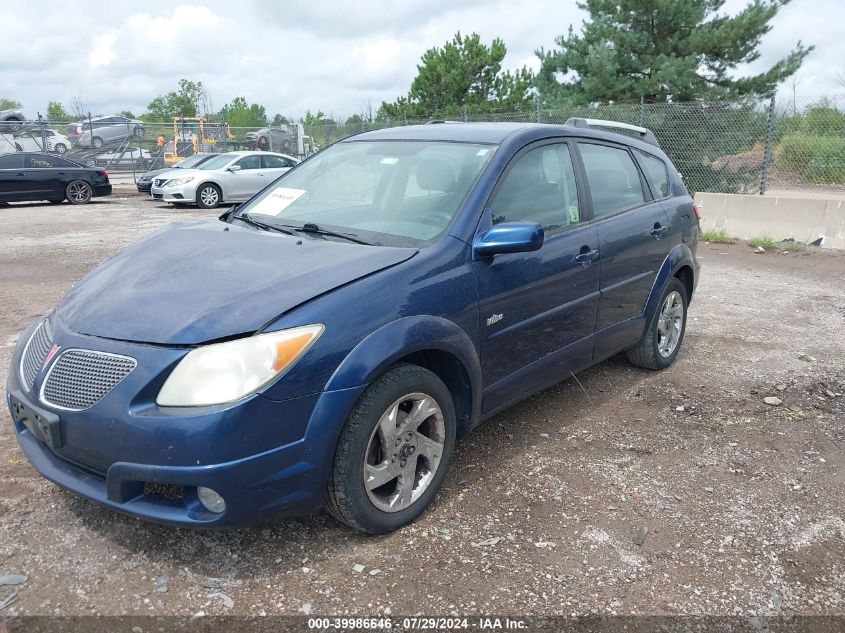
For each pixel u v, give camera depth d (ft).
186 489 8.52
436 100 92.32
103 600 8.44
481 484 11.45
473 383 10.87
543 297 12.20
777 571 9.37
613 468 12.09
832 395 15.56
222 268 9.98
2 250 33.55
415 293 9.90
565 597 8.75
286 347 8.55
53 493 10.71
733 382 16.37
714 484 11.63
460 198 11.39
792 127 48.06
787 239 37.32
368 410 9.20
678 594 8.87
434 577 9.05
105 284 10.22
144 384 8.32
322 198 12.85
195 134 95.50
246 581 8.87
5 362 16.60
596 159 14.51
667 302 16.60
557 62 60.13
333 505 9.39
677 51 55.26
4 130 83.46
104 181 62.64
